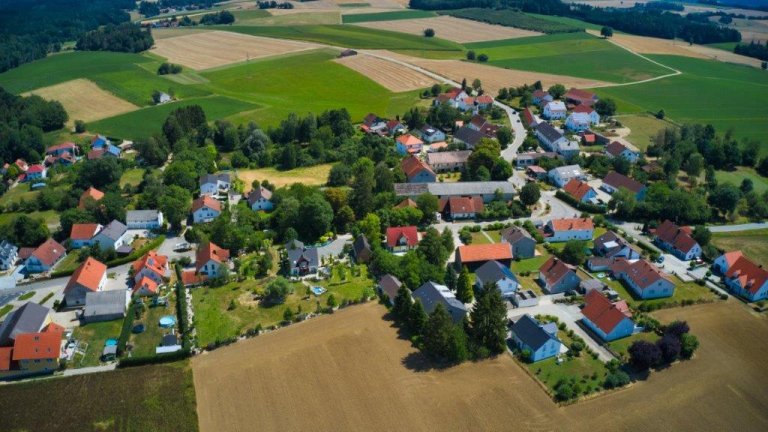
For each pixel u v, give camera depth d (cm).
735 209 17712
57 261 15412
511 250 14925
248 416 9919
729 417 9969
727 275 14012
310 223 16338
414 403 10156
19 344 11012
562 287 13675
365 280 14100
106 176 19850
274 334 12088
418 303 11856
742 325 12475
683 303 13200
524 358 11300
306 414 9938
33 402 10325
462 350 11094
